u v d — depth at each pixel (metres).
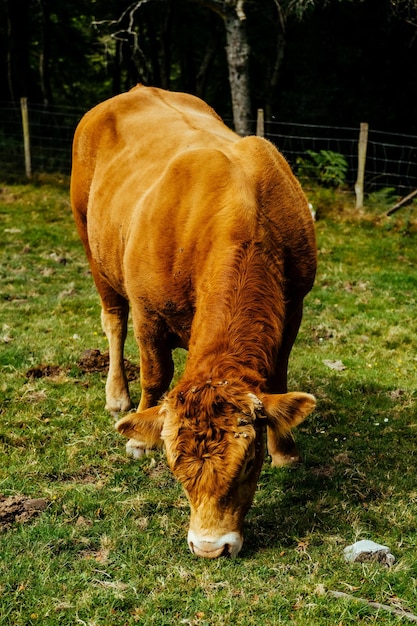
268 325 3.70
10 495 4.45
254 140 4.55
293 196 4.43
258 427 3.36
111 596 3.57
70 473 4.77
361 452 5.09
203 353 3.56
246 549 3.98
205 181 4.15
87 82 26.62
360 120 17.14
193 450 3.19
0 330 7.36
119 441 5.21
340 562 3.83
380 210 12.93
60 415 5.57
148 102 5.83
